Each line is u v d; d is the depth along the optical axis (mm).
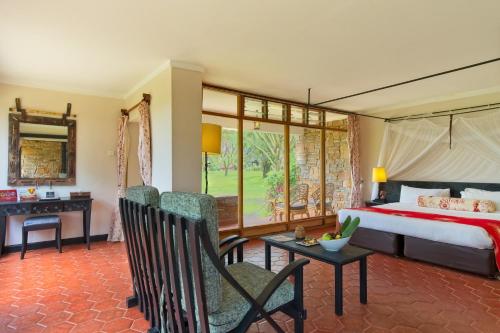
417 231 3773
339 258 2496
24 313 2480
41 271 3486
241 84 4594
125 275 3354
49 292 2895
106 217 5086
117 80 4395
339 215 4754
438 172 5387
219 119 4934
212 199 1488
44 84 4523
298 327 1877
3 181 4309
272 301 1776
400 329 2225
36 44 3121
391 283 3123
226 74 4133
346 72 4035
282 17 2582
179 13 2512
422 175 5582
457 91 5023
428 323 2309
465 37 2975
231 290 1767
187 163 3709
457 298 2752
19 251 4340
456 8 2439
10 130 4336
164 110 3760
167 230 1598
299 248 2818
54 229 4625
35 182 4512
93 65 3764
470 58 3527
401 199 5551
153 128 4062
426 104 5605
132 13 2510
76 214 4840
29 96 4469
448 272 3459
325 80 4391
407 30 2822
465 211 4422
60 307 2586
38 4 2359
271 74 4113
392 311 2500
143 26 2740
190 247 1440
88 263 3785
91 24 2699
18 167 4395
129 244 2389
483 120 4773
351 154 6375
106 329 2238
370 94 5203
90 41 3061
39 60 3574
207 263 1476
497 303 2648
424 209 4684
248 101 5141
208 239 1423
